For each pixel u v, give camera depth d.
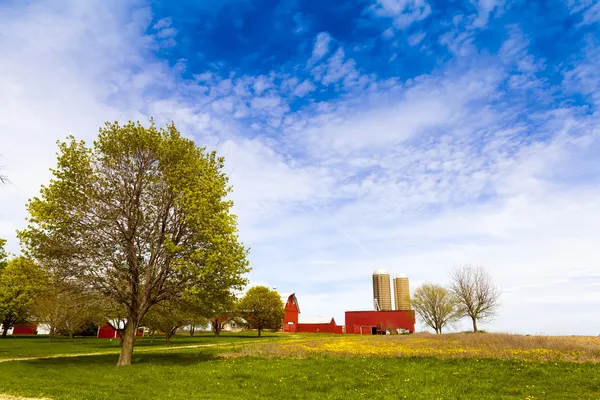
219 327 79.75
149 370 25.41
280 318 82.06
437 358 27.38
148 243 30.75
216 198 31.47
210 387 20.56
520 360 25.56
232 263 29.23
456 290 65.81
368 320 113.19
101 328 79.50
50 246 28.14
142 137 31.11
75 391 18.44
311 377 22.56
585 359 25.52
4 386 19.41
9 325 68.25
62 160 29.23
